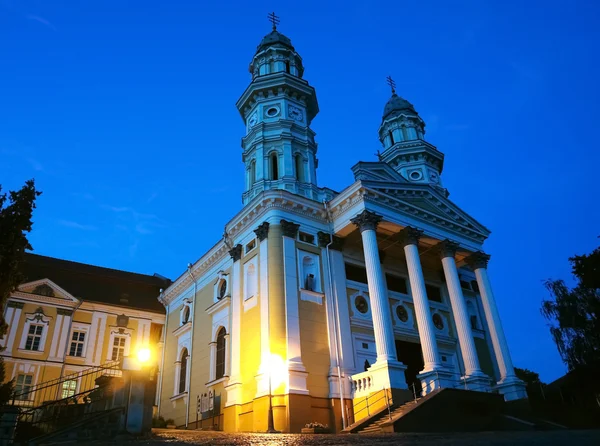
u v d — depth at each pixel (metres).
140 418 14.45
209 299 30.98
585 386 28.52
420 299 24.64
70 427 13.99
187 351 32.28
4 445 12.24
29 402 29.92
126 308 36.75
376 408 20.81
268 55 38.06
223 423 24.42
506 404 22.89
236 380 24.28
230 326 27.05
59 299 34.03
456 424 19.36
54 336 32.94
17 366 30.78
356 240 28.05
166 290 37.41
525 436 12.64
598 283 27.16
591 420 25.95
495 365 31.92
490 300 28.92
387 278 29.23
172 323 36.16
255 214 27.06
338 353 23.83
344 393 22.58
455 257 31.09
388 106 46.81
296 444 12.00
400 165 42.34
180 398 30.75
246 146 34.72
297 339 22.77
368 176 32.34
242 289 26.77
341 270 26.61
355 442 12.30
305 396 21.39
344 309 25.55
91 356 33.91
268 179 31.47
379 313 22.69
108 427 14.19
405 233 26.73
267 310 23.44
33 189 15.12
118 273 41.03
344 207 26.88
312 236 26.69
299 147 33.12
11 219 14.35
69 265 38.56
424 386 22.30
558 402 28.52
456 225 29.77
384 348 21.81
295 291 24.05
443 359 28.88
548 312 33.00
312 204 26.92
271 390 21.30
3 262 13.77
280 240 25.02
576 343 30.80
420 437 13.66
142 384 14.91
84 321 34.84
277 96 35.22
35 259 36.75
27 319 32.34
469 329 26.05
